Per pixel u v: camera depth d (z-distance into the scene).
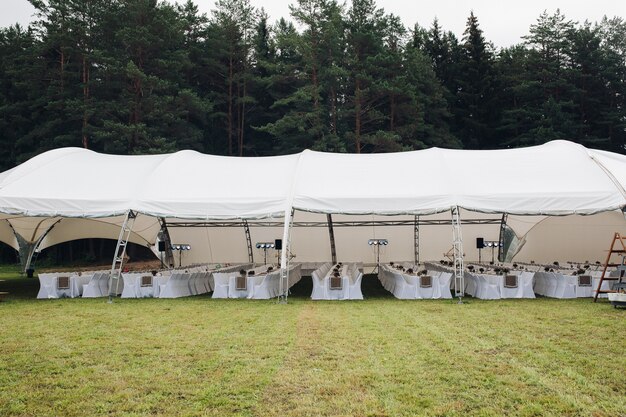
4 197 11.80
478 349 6.50
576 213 11.32
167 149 26.44
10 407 4.58
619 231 17.91
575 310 9.75
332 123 30.83
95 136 26.77
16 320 8.94
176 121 28.73
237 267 17.53
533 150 13.59
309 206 11.77
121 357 6.22
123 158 14.82
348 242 21.16
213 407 4.57
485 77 37.03
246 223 20.41
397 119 31.39
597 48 37.41
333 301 11.68
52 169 13.21
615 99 38.47
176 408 4.55
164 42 28.91
